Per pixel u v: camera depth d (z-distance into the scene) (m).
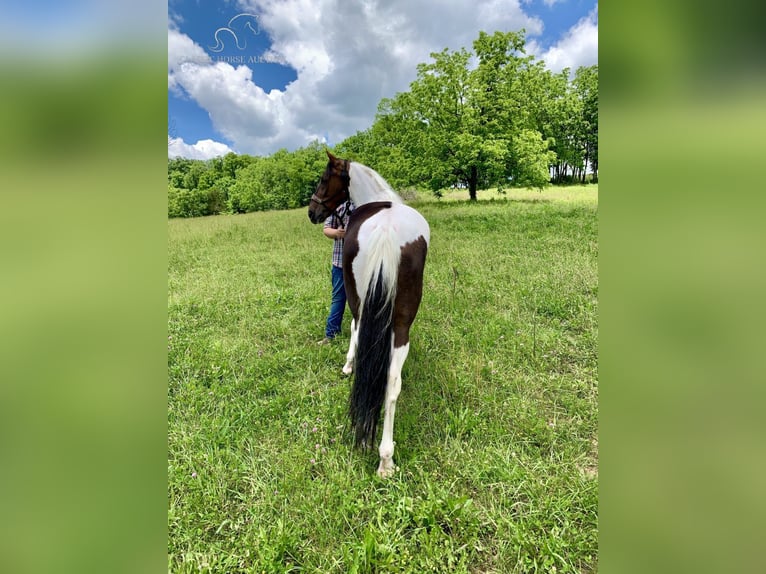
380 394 1.95
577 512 1.72
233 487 1.95
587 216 8.37
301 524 1.73
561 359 2.99
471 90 13.59
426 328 3.47
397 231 2.04
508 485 1.88
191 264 6.38
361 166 2.68
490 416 2.38
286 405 2.57
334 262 3.31
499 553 1.58
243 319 3.86
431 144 13.80
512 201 12.43
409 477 1.98
